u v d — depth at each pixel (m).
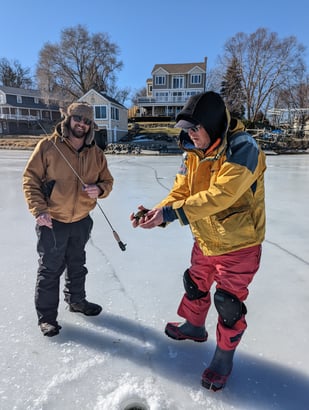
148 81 48.28
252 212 1.40
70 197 1.74
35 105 41.88
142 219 1.41
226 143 1.31
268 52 29.72
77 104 1.69
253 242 1.38
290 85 31.03
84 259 1.95
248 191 1.39
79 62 35.66
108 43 36.19
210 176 1.44
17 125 39.91
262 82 30.72
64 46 34.62
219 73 31.86
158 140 28.66
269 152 21.12
